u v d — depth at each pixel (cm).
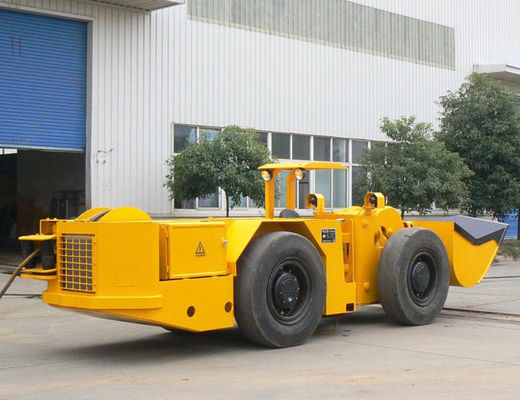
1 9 1582
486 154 2269
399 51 2469
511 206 2286
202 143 1658
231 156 1656
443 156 2050
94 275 661
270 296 743
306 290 782
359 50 2327
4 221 2283
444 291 930
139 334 848
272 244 738
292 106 2119
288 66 2108
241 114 1983
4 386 593
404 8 2492
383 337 820
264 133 2059
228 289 723
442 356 708
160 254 682
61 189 1998
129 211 689
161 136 1811
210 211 1909
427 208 2092
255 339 741
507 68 2738
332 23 2242
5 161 2295
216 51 1925
